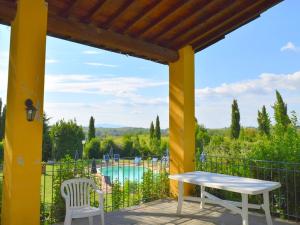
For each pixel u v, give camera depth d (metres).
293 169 5.02
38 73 4.12
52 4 4.52
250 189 3.85
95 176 5.36
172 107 6.53
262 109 15.84
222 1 5.04
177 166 6.30
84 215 4.00
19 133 3.91
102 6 4.64
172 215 5.05
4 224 3.97
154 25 5.47
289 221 4.84
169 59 6.32
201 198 4.99
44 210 4.70
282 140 5.60
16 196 3.85
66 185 4.29
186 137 6.27
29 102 3.96
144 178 6.30
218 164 6.24
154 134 24.31
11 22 4.29
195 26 5.65
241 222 4.67
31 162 4.00
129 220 4.79
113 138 20.06
